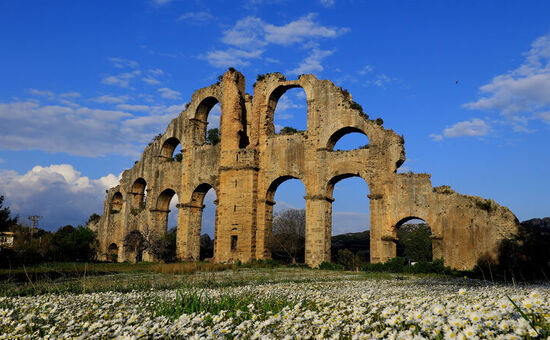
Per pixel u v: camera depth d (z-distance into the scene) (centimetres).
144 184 7106
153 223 6116
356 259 4941
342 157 4425
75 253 6794
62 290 1639
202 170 5469
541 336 498
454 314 585
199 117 5828
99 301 1130
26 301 1170
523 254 3253
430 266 3534
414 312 618
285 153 4806
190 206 5553
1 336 722
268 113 5047
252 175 4866
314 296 1267
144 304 1138
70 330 754
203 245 8169
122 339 620
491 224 3466
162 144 6269
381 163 4153
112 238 7450
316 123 4656
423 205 3884
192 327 679
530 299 587
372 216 4097
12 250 4409
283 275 2998
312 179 4569
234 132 5094
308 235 4472
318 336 619
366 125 4322
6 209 6047
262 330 669
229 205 4934
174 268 3164
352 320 707
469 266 3519
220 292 1420
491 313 559
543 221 3828
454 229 3675
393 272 3656
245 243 4738
